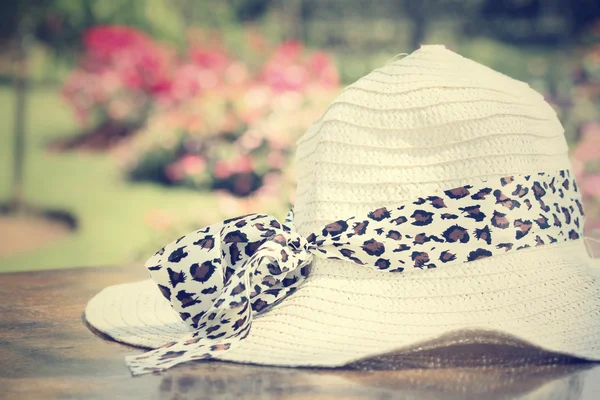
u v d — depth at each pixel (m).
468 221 1.83
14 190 6.58
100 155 7.79
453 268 1.82
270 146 4.66
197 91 6.04
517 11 9.92
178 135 6.61
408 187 1.86
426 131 1.88
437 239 1.83
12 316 2.20
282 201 4.27
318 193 1.92
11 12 6.71
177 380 1.62
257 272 1.93
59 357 1.80
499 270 1.82
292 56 6.11
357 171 1.90
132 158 6.88
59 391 1.57
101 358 1.79
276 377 1.63
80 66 7.67
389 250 1.83
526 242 1.85
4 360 1.78
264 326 1.84
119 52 6.21
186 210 5.33
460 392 1.54
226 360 1.72
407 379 1.61
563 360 1.70
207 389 1.57
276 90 5.18
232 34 8.97
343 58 9.91
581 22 9.41
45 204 6.55
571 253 1.94
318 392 1.54
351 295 1.83
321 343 1.72
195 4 9.08
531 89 2.10
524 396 1.51
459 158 1.87
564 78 8.26
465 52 9.86
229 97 5.46
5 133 8.28
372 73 2.01
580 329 1.75
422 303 1.79
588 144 5.77
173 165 6.38
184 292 1.93
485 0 10.06
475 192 1.84
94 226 5.92
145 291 2.32
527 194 1.88
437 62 1.98
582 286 1.87
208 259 1.93
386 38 10.23
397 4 10.22
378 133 1.90
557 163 2.02
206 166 5.21
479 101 1.91
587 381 1.60
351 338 1.72
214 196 5.22
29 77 8.94
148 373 1.66
